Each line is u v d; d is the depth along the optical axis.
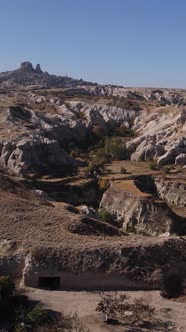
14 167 83.81
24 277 29.28
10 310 25.69
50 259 29.83
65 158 93.12
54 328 23.89
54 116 122.44
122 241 32.81
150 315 26.19
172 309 27.19
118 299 27.27
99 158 104.62
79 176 85.00
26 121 109.69
